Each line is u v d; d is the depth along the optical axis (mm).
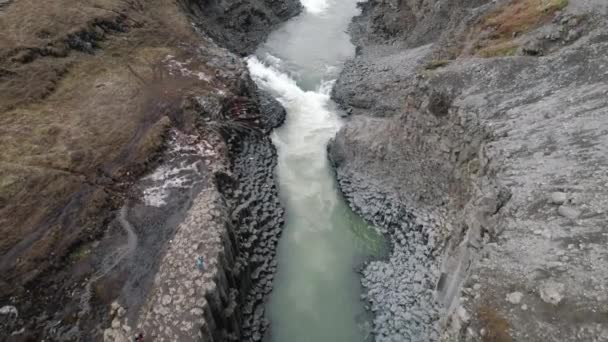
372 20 78500
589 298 19406
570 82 31797
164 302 27797
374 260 37531
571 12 36719
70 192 36281
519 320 20453
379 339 30766
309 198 44875
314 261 38094
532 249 22969
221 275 29766
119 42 57281
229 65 58250
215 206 34875
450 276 29625
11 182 35938
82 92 48094
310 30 81250
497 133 31266
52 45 51188
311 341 31641
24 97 44812
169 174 39688
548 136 28812
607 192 23375
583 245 21641
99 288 29609
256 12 80438
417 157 40156
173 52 58438
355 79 61344
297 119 56156
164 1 67875
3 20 52469
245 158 47562
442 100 37281
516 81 34438
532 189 26031
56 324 27750
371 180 44062
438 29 60656
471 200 30656
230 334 29906
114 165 39531
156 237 33156
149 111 46719
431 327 29812
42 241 32094
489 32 43750
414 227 38281
